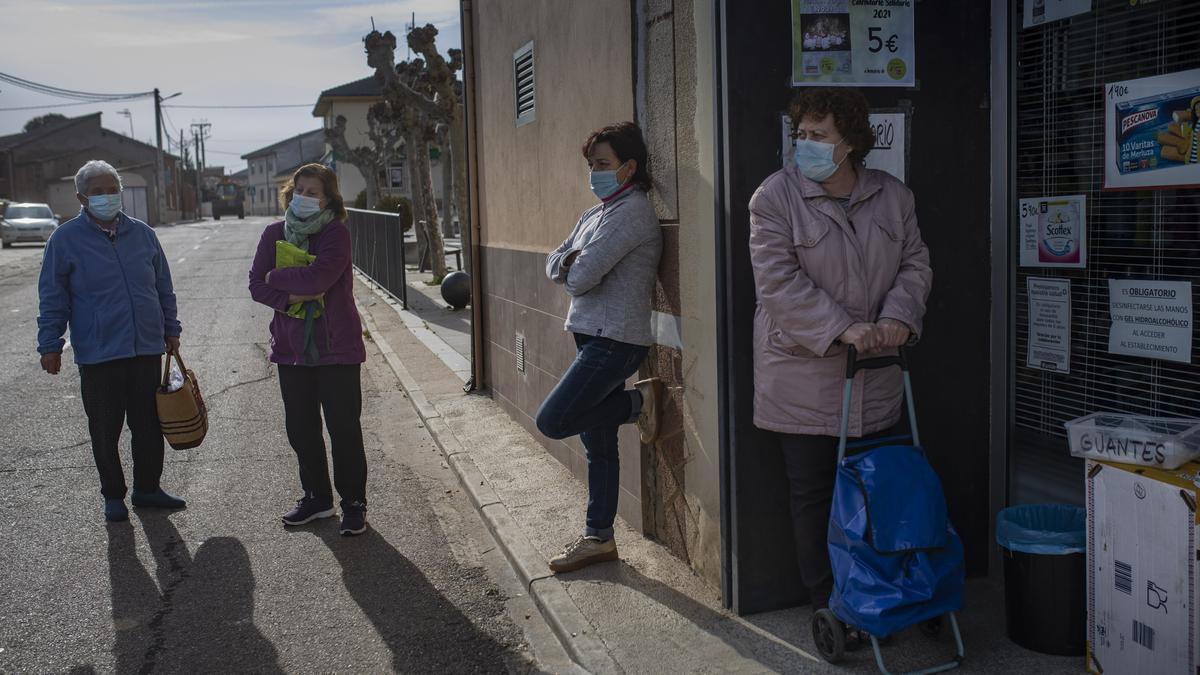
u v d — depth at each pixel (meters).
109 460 5.09
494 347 7.46
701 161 3.62
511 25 6.25
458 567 4.50
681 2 3.71
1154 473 2.73
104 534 4.95
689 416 3.93
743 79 3.33
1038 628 3.17
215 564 4.55
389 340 11.48
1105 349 3.32
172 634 3.81
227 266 23.67
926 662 3.16
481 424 6.85
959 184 3.59
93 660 3.60
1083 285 3.38
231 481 5.91
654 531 4.48
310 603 4.11
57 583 4.32
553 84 5.42
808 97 3.00
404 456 6.52
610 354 3.89
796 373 3.14
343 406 4.81
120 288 4.93
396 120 19.45
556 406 3.91
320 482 5.10
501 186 6.87
